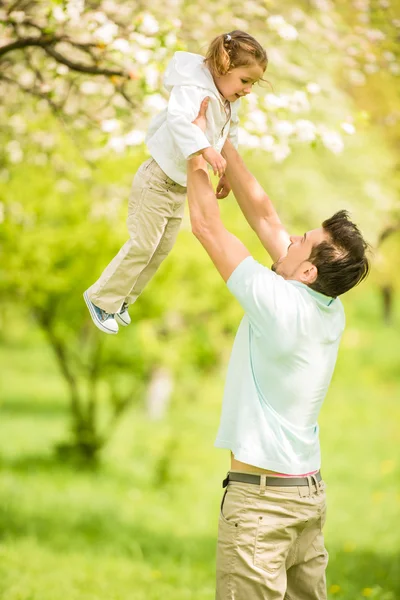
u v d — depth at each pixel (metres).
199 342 21.41
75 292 18.33
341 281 4.79
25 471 20.09
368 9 10.01
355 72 10.55
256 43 4.87
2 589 9.90
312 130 7.46
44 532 14.37
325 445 24.92
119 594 10.16
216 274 19.23
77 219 16.19
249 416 4.74
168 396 28.08
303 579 5.07
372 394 34.91
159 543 14.35
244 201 5.53
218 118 4.96
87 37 8.41
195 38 9.23
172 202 5.12
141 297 18.64
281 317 4.67
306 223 14.35
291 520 4.75
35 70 8.48
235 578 4.76
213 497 18.70
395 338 48.62
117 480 19.97
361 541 13.88
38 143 11.55
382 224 13.28
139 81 7.68
